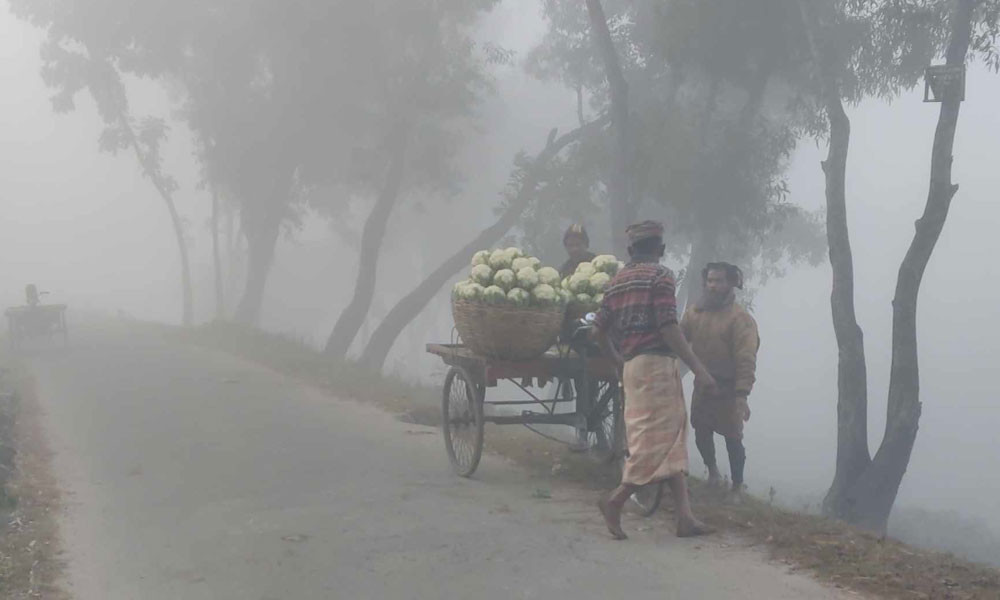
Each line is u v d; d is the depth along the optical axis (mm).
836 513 13898
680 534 6176
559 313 7312
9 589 5504
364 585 5453
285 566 5852
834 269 14617
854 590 5137
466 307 7398
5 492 7492
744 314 7820
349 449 9703
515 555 5883
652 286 6020
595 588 5238
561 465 8414
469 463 8172
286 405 12883
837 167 14883
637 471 6047
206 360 18938
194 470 8836
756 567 5559
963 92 13328
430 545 6156
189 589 5527
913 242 13570
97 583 5699
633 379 6062
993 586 5121
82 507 7527
